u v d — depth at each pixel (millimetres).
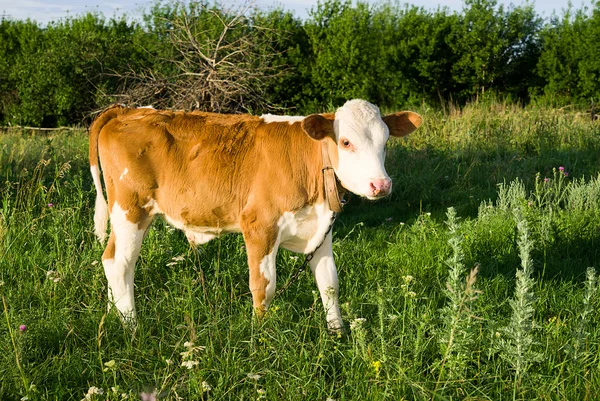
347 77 18406
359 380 3434
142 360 3740
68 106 18062
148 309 4492
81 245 5195
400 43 19547
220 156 4410
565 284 4828
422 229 6082
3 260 5078
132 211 4547
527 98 20641
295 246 4523
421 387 3242
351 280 5098
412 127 4473
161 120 4574
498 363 3576
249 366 3570
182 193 4484
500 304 4352
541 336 3941
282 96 18547
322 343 3744
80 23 21828
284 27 18641
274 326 3902
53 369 3596
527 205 6074
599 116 14352
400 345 3746
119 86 15930
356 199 8117
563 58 19266
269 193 4305
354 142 4098
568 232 5945
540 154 10203
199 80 13344
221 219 4523
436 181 8734
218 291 4562
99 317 4160
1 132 16922
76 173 8094
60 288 4574
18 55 21219
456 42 19969
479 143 10844
